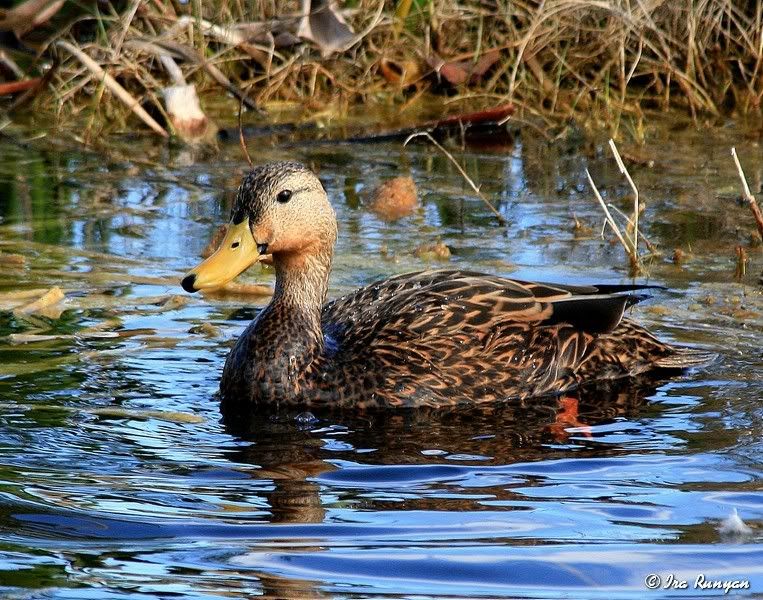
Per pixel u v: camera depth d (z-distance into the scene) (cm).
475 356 1084
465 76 2055
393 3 2100
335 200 1630
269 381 1045
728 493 845
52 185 1684
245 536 777
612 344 1126
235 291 1309
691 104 1973
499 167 1788
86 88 2008
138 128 1947
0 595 695
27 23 1967
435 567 736
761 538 773
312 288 1091
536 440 966
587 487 859
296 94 2044
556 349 1106
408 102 2045
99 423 973
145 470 884
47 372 1073
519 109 2000
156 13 2012
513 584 713
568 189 1684
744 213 1572
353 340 1098
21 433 944
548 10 1962
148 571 729
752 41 2038
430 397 1057
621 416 1020
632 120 1927
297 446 948
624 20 1919
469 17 2044
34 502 820
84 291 1285
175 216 1555
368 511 818
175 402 1030
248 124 1961
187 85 1908
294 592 705
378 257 1404
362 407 1047
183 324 1209
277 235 1084
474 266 1371
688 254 1424
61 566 731
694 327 1210
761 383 1083
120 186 1683
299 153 1845
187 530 785
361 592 703
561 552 755
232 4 2080
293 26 1998
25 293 1266
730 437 960
